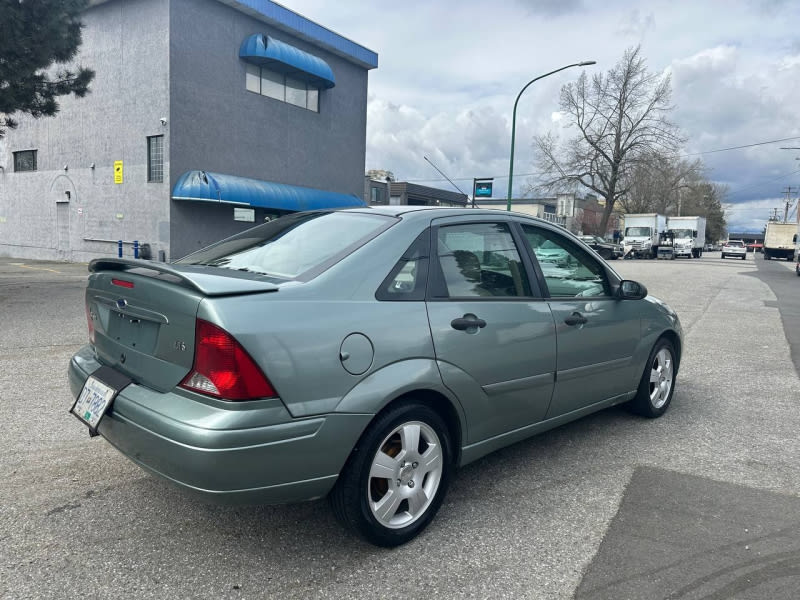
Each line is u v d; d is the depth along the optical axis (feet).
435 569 8.77
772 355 25.70
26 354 21.48
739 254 181.57
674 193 249.75
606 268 14.21
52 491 10.93
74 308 32.27
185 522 9.96
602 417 16.33
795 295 55.21
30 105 41.98
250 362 7.60
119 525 9.80
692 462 13.11
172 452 7.69
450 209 11.19
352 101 90.27
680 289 58.54
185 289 8.05
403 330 9.13
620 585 8.43
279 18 73.20
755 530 10.05
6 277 49.88
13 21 36.58
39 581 8.23
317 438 8.09
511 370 10.91
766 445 14.29
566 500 11.12
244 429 7.55
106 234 70.08
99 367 9.92
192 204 66.18
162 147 63.87
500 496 11.25
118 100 66.59
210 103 66.90
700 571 8.79
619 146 148.05
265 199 69.41
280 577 8.48
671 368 16.63
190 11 63.57
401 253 9.78
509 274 11.50
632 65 143.95
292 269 9.36
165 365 8.36
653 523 10.26
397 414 8.97
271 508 10.59
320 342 8.18
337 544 9.41
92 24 67.41
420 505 9.62
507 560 9.05
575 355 12.50
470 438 10.46
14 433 13.71
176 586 8.21
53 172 75.00
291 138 79.10
